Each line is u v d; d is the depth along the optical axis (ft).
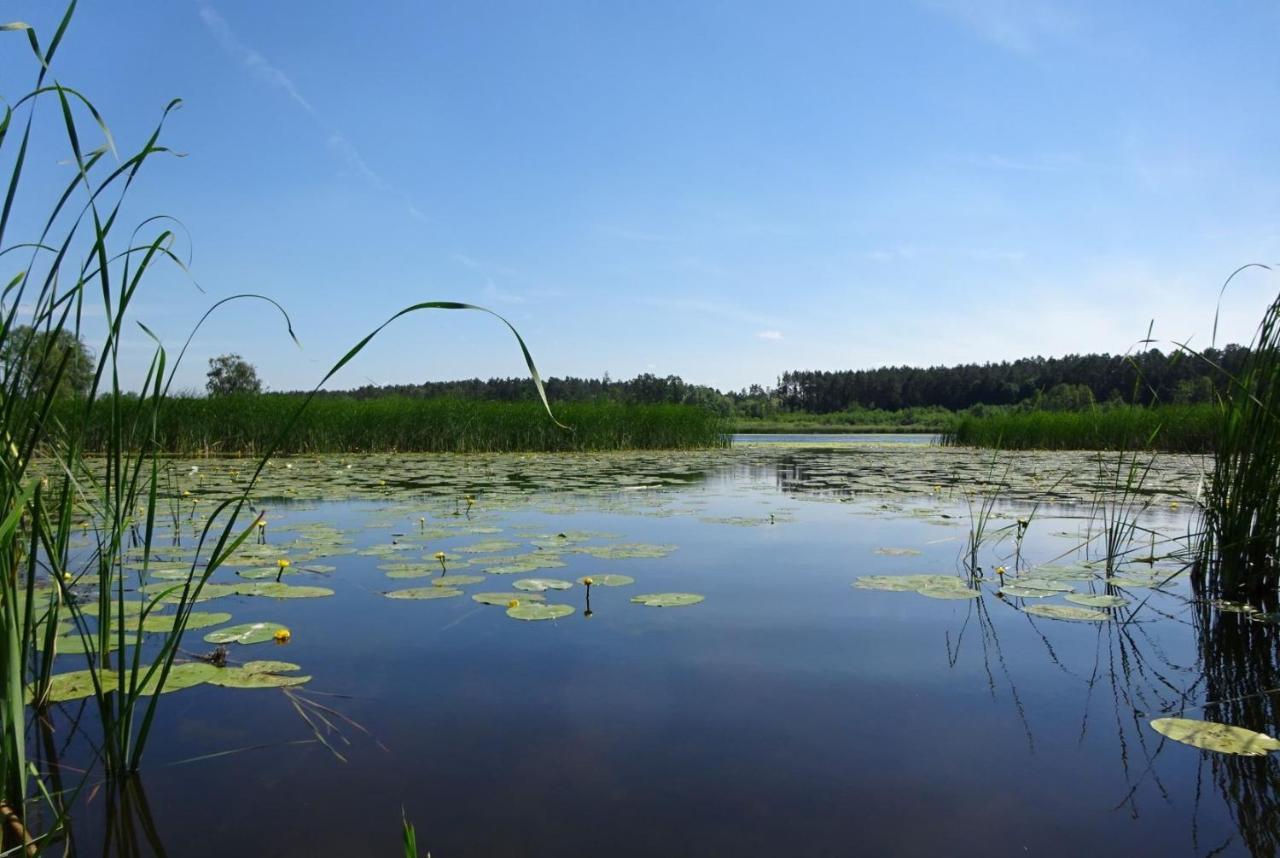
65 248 4.94
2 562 4.28
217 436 37.91
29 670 6.63
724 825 4.58
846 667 7.33
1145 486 24.17
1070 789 5.08
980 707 6.41
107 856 4.28
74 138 4.75
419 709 6.28
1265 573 10.34
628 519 16.93
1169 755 5.55
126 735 5.26
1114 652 7.86
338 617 8.93
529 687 6.76
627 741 5.72
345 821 4.61
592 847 4.34
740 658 7.56
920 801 4.90
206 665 7.16
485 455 40.78
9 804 4.38
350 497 20.77
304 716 6.14
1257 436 10.46
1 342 4.69
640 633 8.35
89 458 28.81
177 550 12.73
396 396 47.57
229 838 4.43
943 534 15.25
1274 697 6.65
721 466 35.22
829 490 24.06
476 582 10.58
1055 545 14.37
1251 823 4.66
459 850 4.29
